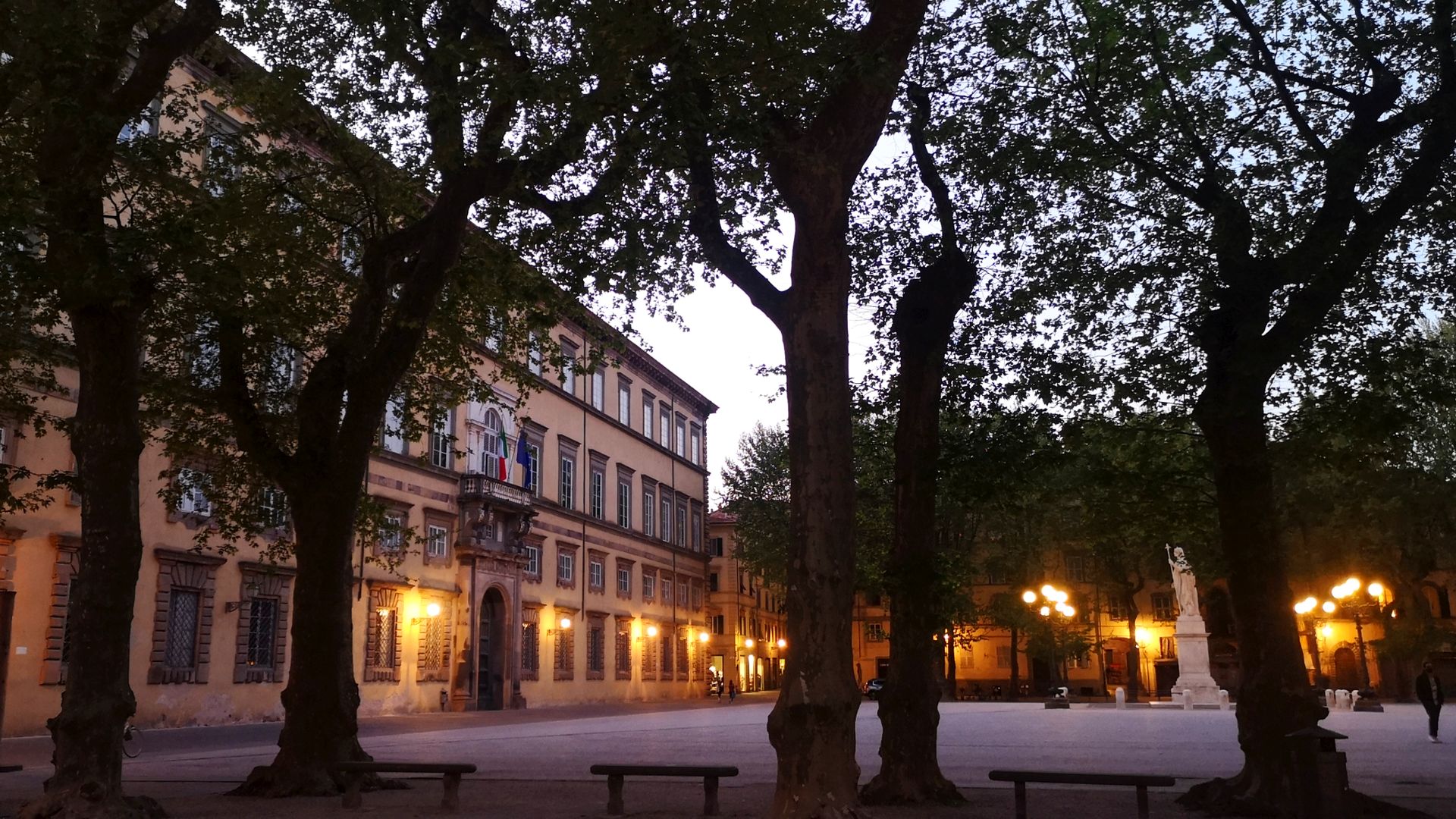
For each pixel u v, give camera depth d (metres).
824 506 10.45
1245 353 12.34
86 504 12.12
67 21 11.98
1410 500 43.19
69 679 11.88
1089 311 15.13
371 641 37.88
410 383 19.81
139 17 12.79
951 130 15.40
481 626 44.69
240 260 14.98
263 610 34.22
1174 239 14.82
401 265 16.39
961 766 18.17
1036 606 56.41
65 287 11.62
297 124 16.30
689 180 12.68
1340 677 61.16
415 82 13.54
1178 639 42.97
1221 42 13.86
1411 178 12.45
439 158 13.12
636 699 58.91
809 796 9.83
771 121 12.20
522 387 20.73
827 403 10.71
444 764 13.15
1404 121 12.87
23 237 11.84
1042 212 15.70
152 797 13.76
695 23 12.59
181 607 30.98
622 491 59.62
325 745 14.66
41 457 26.58
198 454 19.36
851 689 10.13
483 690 44.62
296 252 16.41
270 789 14.38
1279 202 14.46
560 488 52.19
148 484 29.81
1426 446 43.12
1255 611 12.34
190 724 30.59
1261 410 12.72
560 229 14.27
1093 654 68.88
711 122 12.10
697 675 68.75
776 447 52.84
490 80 12.22
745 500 52.72
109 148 12.42
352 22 13.30
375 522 19.33
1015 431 14.39
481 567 44.03
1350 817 10.59
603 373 58.16
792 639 10.28
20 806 12.80
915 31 12.15
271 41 14.60
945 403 15.45
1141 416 15.41
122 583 12.08
